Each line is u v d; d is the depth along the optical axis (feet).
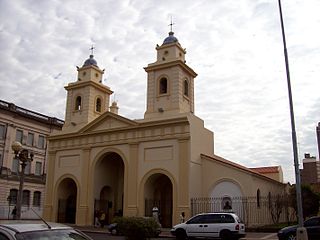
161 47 114.52
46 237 20.29
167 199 113.19
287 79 55.26
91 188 113.19
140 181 103.65
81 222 111.86
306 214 127.03
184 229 75.20
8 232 19.34
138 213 101.24
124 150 109.19
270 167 166.61
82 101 128.26
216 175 102.42
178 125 101.71
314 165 255.50
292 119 53.52
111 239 74.23
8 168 164.86
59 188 121.70
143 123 106.22
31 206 172.24
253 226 95.81
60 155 123.34
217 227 72.18
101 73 134.41
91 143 116.78
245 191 98.53
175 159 99.96
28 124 178.81
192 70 115.14
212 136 114.32
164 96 109.50
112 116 113.39
